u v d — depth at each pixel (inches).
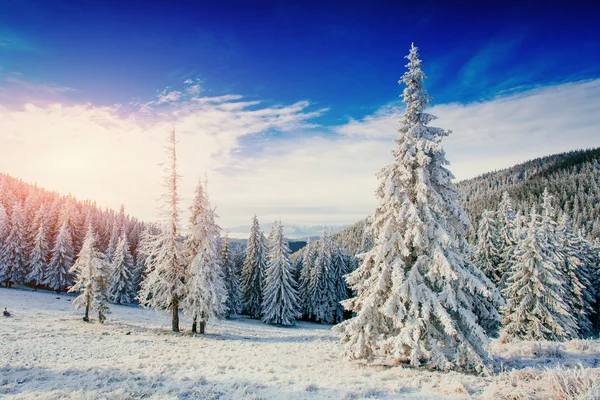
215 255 1159.0
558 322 981.2
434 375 484.4
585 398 284.0
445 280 530.6
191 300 1133.7
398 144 596.7
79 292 2458.2
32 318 1174.3
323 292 2170.3
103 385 435.5
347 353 607.5
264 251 2167.8
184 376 486.9
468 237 591.2
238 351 783.1
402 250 555.2
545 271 999.0
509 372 452.4
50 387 425.7
